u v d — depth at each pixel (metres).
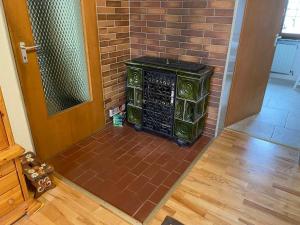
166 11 2.33
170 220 1.54
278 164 2.10
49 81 2.01
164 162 2.12
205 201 1.69
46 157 2.14
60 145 2.25
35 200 1.64
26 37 1.73
